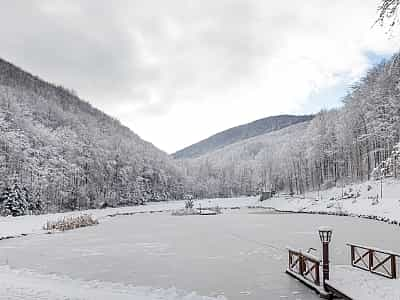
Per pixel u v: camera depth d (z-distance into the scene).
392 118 52.69
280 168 112.06
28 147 67.69
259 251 21.66
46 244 26.55
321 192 74.12
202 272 16.14
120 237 30.44
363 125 65.75
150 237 30.09
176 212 67.81
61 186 69.56
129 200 95.00
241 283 13.95
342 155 76.81
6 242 28.11
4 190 53.94
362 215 44.31
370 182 58.41
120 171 97.88
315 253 19.67
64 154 80.88
